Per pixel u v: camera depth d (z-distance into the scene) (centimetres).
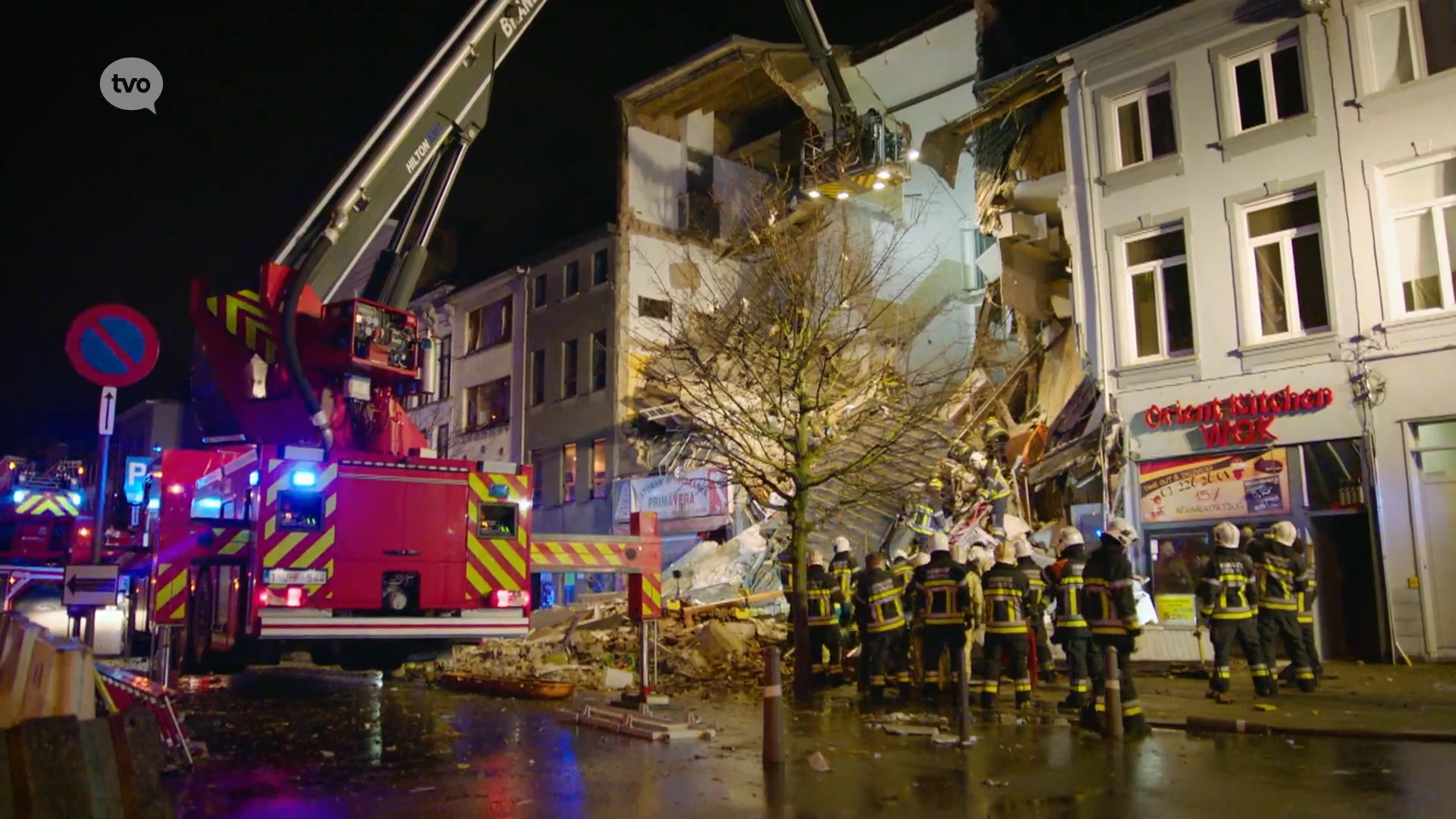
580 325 3164
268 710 1044
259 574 962
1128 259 1764
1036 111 2123
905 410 1753
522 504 1073
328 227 1107
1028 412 2270
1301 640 1100
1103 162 1786
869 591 1132
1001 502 1922
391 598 1015
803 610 1188
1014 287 2302
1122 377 1725
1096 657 902
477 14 1276
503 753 795
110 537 1736
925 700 1132
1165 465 1656
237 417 1105
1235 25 1645
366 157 1166
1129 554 1662
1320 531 1505
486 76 1294
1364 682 1203
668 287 3114
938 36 2880
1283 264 1585
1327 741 820
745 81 3181
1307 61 1566
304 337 1087
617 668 1468
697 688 1271
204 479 1112
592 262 3155
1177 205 1689
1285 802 610
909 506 2006
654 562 1091
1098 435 1748
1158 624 1599
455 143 1273
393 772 718
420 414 3806
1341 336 1498
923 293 2911
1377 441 1447
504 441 3394
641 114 3225
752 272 2791
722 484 1852
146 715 482
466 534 1045
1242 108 1648
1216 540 1076
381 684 1316
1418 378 1423
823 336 1438
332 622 980
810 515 2169
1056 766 735
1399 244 1485
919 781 686
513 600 1052
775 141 3394
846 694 1202
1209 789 649
